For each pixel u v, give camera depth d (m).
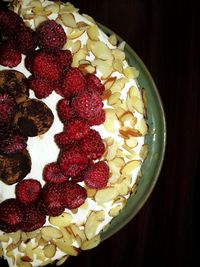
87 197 0.18
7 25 0.17
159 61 0.23
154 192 0.23
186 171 0.23
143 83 0.19
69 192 0.17
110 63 0.18
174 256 0.23
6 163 0.16
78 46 0.18
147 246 0.23
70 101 0.17
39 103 0.17
